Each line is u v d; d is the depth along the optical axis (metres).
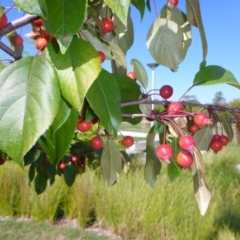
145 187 6.56
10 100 0.79
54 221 6.76
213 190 6.91
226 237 5.04
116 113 1.03
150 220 5.88
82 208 6.64
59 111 0.91
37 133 0.78
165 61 1.51
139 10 1.50
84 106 1.33
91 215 6.80
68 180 3.19
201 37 1.39
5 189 7.02
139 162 9.22
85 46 0.88
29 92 0.80
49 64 0.84
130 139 1.85
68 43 0.81
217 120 1.63
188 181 7.05
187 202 6.14
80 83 0.84
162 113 1.52
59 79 0.85
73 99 0.83
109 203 6.43
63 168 3.14
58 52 0.87
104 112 1.01
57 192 6.91
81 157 3.41
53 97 0.81
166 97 1.66
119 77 1.48
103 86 1.04
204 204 1.42
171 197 6.20
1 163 2.70
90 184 6.98
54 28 0.81
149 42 1.49
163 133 1.57
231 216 5.85
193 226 5.57
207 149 1.70
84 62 0.86
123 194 6.46
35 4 0.74
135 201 6.21
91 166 7.78
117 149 1.77
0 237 5.74
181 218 5.79
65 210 6.93
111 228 6.31
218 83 1.20
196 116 1.43
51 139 0.94
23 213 6.91
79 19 0.81
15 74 0.82
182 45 1.49
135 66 1.70
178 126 1.43
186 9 1.46
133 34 1.79
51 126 0.91
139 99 1.56
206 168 9.45
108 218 6.37
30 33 1.24
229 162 10.05
